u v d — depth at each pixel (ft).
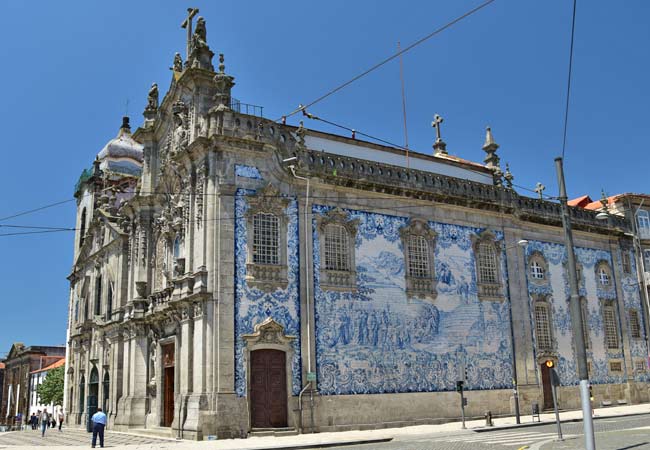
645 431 74.43
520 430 89.66
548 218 133.08
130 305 119.75
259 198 95.66
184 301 93.45
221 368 87.04
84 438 105.09
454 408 108.17
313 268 98.78
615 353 138.62
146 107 129.18
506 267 123.54
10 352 339.36
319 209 102.01
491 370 115.24
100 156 179.11
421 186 115.03
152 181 123.85
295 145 103.09
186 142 104.68
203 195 94.79
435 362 108.27
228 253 91.40
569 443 64.39
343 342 98.89
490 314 118.32
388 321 104.63
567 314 131.75
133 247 124.77
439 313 111.14
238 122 97.55
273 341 92.07
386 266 106.83
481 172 134.82
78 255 167.63
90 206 171.32
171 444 80.33
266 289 93.56
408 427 99.71
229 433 85.05
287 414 91.20
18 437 118.93
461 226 119.14
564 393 125.80
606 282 143.33
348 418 96.22
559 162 59.21
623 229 150.71
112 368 123.95
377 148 119.96
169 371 103.40
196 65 103.96
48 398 231.91
